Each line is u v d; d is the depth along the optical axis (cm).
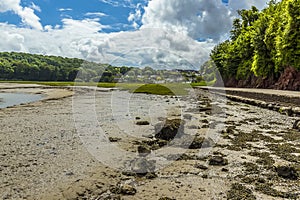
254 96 3222
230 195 724
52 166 944
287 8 3612
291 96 2327
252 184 798
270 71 4734
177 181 823
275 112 2386
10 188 761
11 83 10594
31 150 1149
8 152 1116
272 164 962
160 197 715
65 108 2731
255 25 5419
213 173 889
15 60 16838
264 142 1298
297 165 955
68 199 703
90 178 836
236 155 1084
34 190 750
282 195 724
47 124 1788
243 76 6134
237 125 1756
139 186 788
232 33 7781
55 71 14412
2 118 2069
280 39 3809
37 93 5666
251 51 5872
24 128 1645
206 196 721
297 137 1393
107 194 734
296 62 3603
